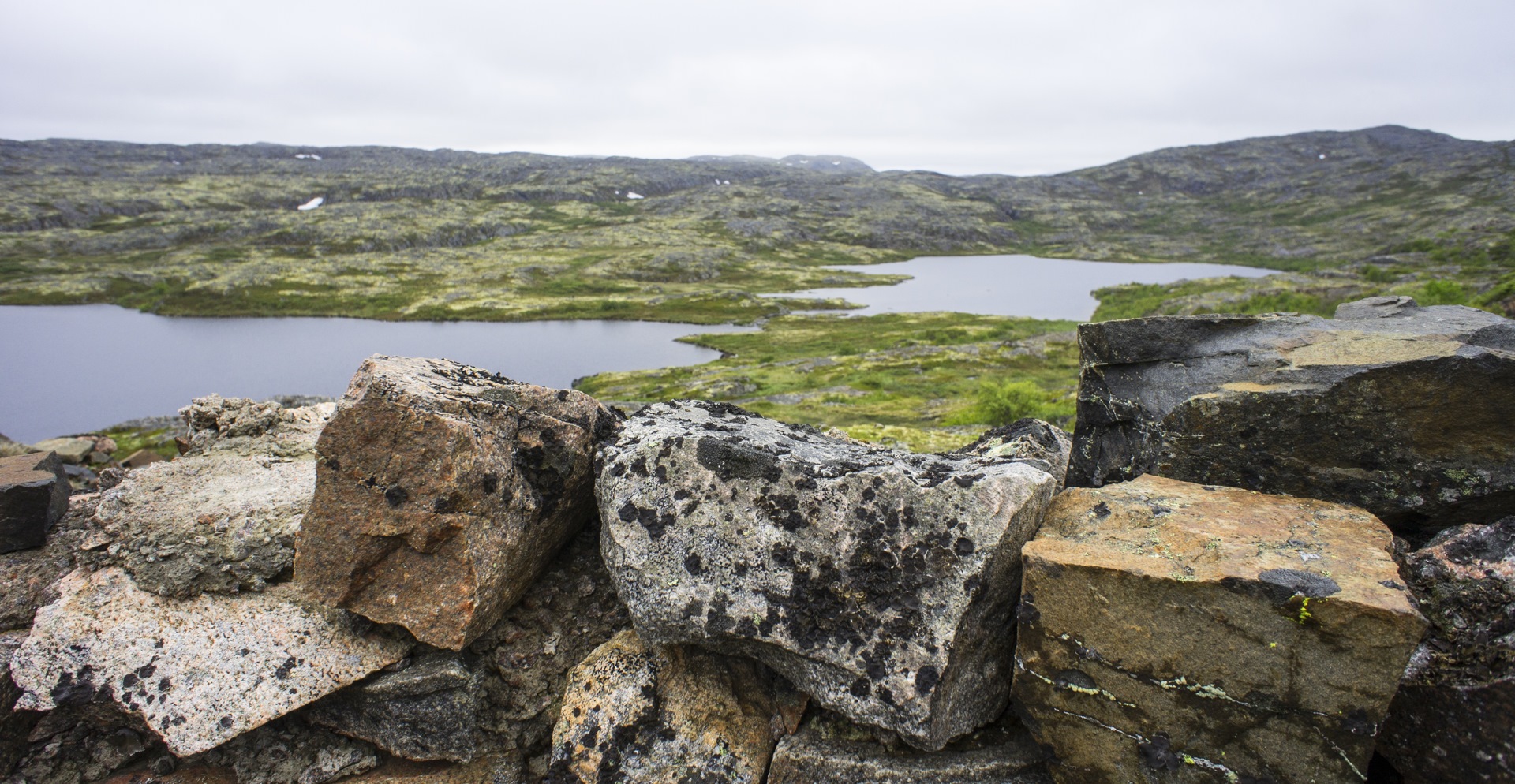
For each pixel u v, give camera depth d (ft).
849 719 19.04
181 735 19.26
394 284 620.90
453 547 19.02
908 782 18.07
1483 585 15.53
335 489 19.27
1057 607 16.61
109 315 518.37
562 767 19.44
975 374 285.43
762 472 19.36
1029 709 17.48
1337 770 14.74
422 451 18.74
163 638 20.36
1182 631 15.47
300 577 19.71
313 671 20.08
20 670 19.53
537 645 21.75
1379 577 14.78
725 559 18.89
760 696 20.31
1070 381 266.57
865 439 151.64
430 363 21.83
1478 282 372.17
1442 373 17.31
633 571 19.22
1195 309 429.38
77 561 22.52
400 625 20.25
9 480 24.63
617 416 23.70
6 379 339.98
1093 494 19.24
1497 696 14.51
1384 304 23.35
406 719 20.27
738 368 314.55
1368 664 14.15
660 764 19.26
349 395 19.69
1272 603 14.66
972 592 17.56
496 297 575.79
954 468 19.79
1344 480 18.56
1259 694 15.10
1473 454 17.54
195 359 386.93
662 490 19.66
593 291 615.57
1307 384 18.60
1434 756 15.37
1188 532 16.81
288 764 20.66
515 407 21.29
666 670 20.15
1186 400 20.06
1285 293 424.05
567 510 21.81
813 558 18.49
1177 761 15.96
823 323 468.75
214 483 24.30
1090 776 16.97
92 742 20.71
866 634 17.89
